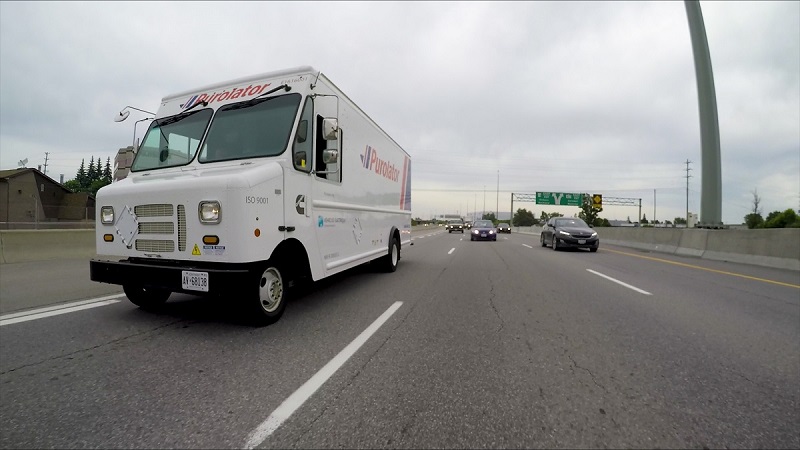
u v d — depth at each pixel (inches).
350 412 105.0
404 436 94.2
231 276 158.2
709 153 588.7
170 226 173.0
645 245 725.3
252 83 213.2
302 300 245.1
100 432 94.6
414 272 378.3
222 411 104.6
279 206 180.2
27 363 136.6
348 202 258.2
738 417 105.0
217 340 162.2
